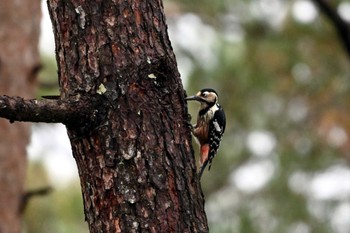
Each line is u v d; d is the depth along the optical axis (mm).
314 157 15273
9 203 10891
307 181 15344
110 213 5914
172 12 14234
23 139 11211
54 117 5844
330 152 15172
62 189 14016
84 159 6039
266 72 14828
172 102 6227
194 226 5988
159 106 6145
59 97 6227
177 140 6145
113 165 5945
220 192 16328
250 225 15211
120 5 6199
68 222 13906
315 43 14727
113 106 6016
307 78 14992
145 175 5941
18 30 11320
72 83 6121
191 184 6094
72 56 6160
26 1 11438
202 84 14578
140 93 6109
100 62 6098
